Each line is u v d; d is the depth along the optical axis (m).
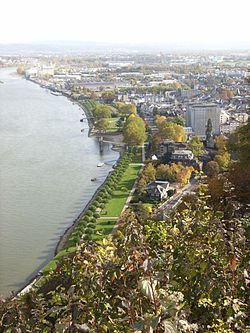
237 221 30.06
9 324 24.97
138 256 23.80
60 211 161.38
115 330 22.89
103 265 25.00
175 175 186.88
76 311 22.91
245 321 26.25
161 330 18.36
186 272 26.86
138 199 170.00
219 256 27.09
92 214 152.75
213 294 25.70
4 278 113.38
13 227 146.00
